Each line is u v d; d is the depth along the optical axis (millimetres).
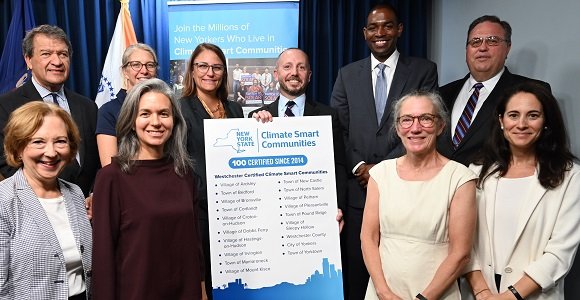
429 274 1967
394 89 2965
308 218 2359
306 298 2346
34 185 1847
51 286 1743
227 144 2324
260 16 3893
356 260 2848
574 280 2932
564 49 3020
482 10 3828
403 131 2061
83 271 1878
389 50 3059
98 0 4043
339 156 2732
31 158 1792
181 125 2020
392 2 4367
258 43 3904
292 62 2738
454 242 1964
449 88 3025
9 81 3740
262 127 2348
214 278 2285
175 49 3898
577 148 2916
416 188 2029
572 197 1957
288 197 2350
